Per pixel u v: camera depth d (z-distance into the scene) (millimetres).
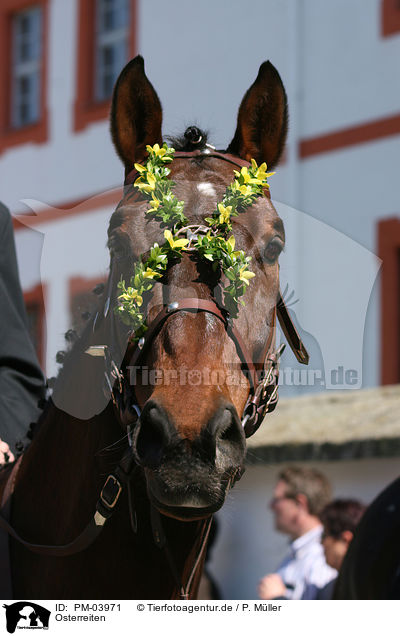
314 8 16234
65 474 3584
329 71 16016
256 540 10430
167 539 3408
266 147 3707
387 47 15523
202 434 2799
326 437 9969
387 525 4004
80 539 3357
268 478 10312
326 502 7797
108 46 18844
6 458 4086
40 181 19141
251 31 16641
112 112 3635
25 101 19969
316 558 7457
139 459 2867
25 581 3678
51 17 19516
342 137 15781
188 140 3574
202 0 17250
